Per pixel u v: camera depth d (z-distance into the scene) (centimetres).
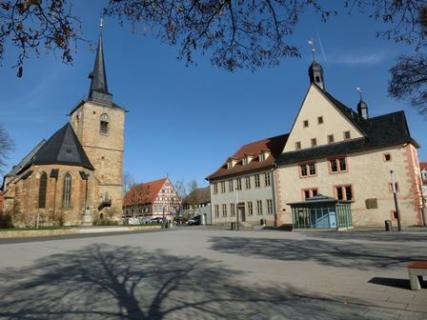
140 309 748
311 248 1830
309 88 4484
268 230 3844
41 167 4759
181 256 1650
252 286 959
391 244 1848
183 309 742
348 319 647
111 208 5966
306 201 3638
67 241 2616
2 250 2019
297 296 836
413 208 3438
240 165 5312
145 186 10762
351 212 3825
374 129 3956
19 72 494
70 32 509
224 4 680
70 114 6569
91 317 697
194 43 710
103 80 6309
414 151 3688
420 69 1545
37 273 1243
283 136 5369
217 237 2781
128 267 1341
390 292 841
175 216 9150
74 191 4862
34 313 735
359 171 3847
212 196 5603
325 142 4241
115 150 6169
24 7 453
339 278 1027
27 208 4681
